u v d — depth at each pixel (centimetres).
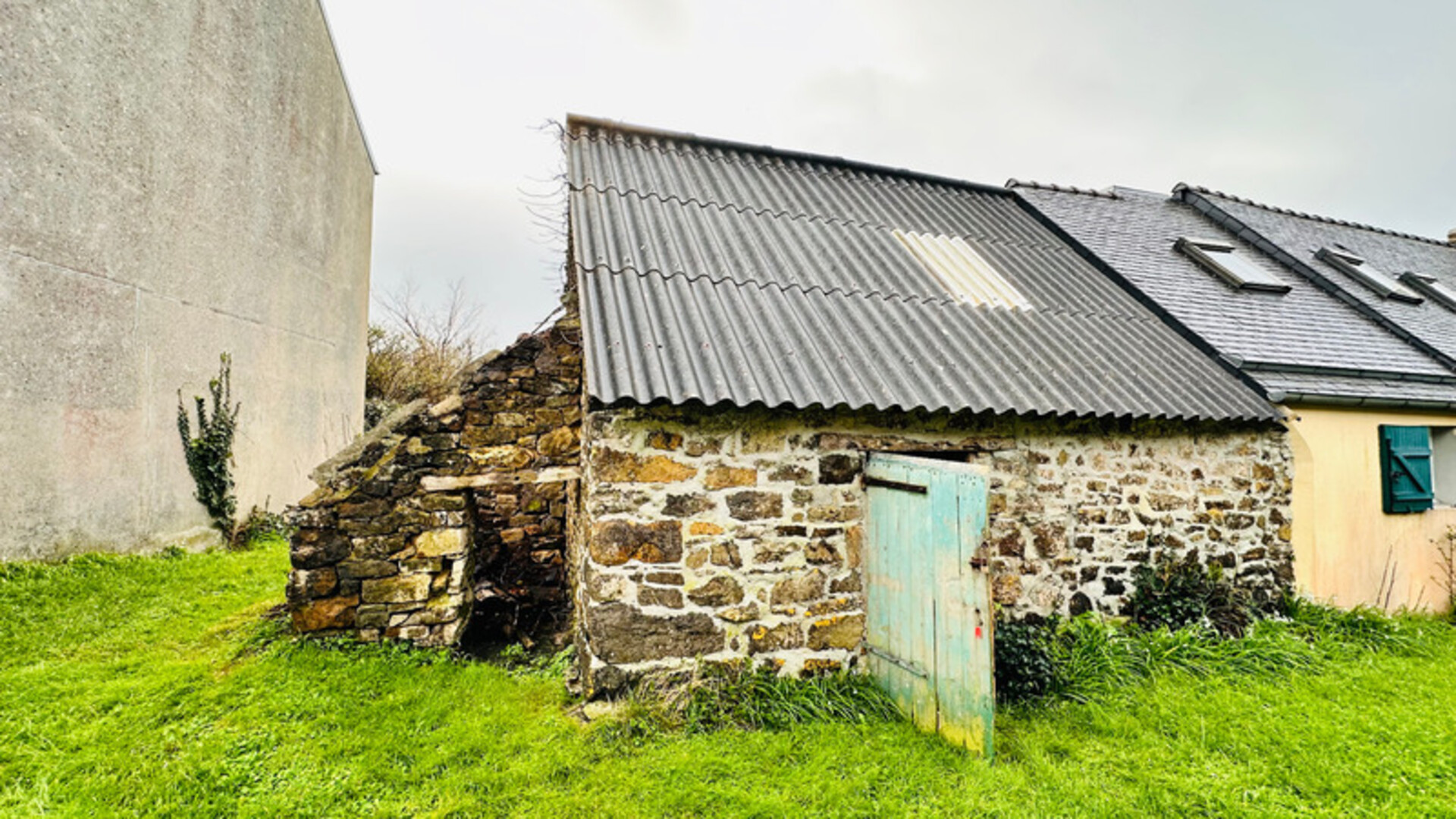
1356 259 955
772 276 529
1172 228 920
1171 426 544
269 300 1023
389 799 313
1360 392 610
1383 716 411
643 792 315
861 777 328
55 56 645
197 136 845
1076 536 505
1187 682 446
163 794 307
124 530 734
